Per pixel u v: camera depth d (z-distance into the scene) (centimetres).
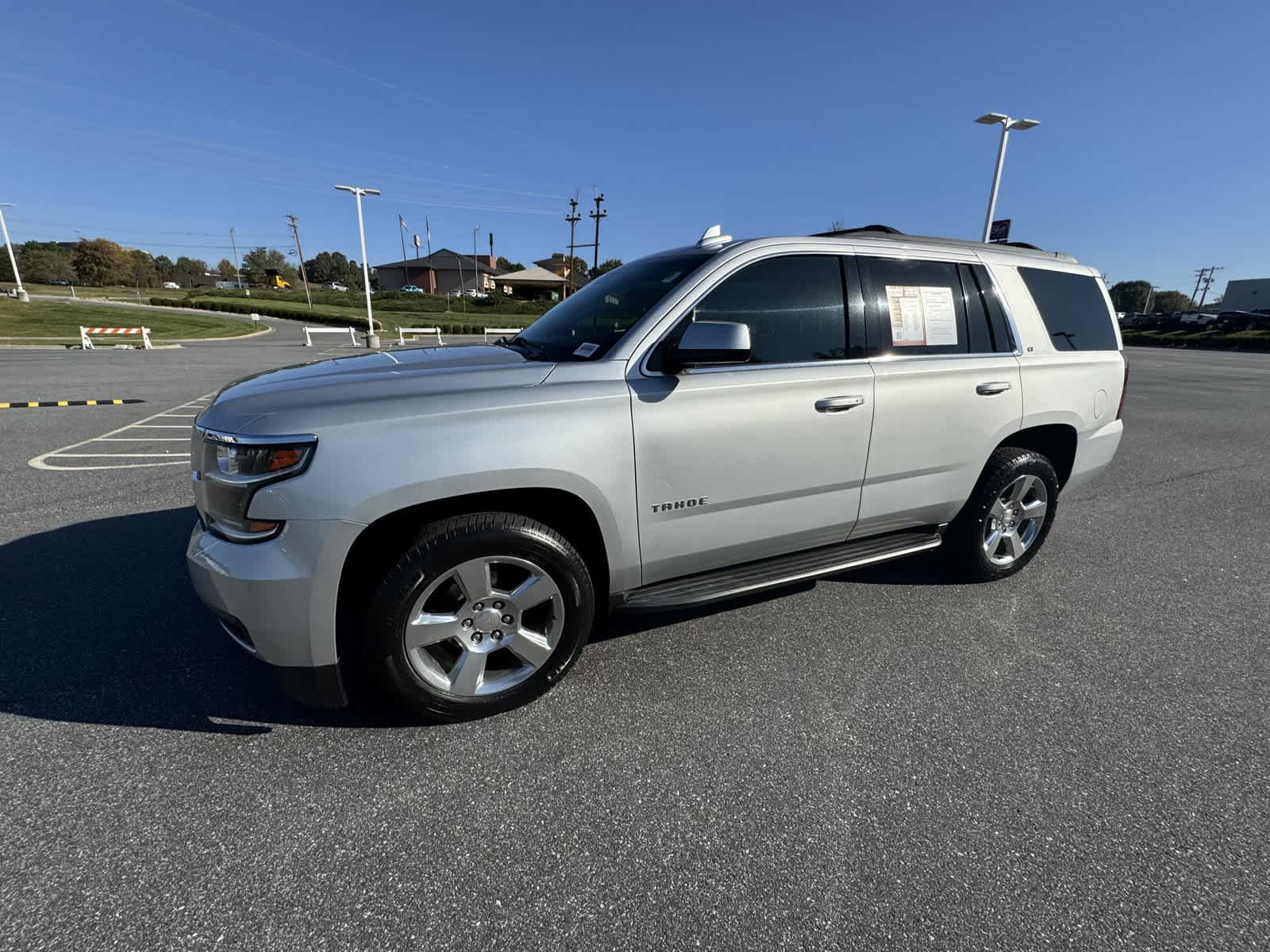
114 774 214
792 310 281
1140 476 641
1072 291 375
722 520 272
